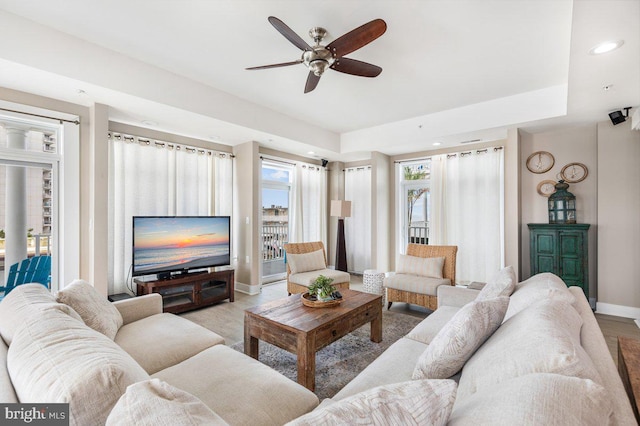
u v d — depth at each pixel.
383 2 2.16
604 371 1.00
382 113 4.54
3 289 2.89
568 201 3.99
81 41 2.66
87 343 0.94
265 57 2.97
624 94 3.00
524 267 4.36
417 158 5.57
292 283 4.25
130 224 3.89
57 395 0.73
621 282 3.67
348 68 2.58
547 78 3.37
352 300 2.73
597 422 0.64
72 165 3.14
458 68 3.13
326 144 5.39
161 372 1.52
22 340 1.01
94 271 3.11
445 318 2.24
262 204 5.45
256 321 2.34
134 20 2.40
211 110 3.64
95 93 2.91
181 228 3.95
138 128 4.02
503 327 1.35
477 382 1.03
